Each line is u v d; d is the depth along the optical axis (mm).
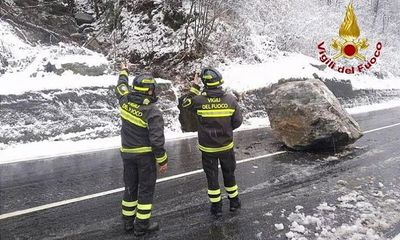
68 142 8984
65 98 9430
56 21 16172
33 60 11156
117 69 14578
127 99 4605
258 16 19281
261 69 15938
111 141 9469
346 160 8516
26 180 6402
